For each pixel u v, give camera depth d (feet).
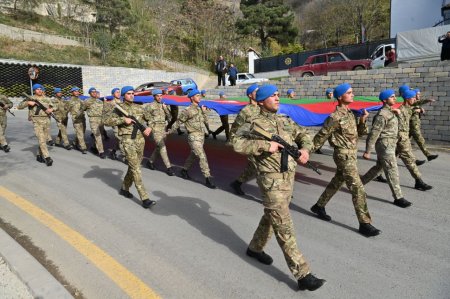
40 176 23.04
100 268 11.66
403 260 12.14
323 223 15.46
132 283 10.82
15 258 11.72
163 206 17.54
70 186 20.77
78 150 32.91
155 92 24.11
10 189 20.08
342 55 61.00
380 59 58.03
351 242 13.55
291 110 20.77
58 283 10.42
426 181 21.79
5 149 31.09
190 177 23.20
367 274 11.26
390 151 17.43
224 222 15.53
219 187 21.01
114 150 29.07
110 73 98.48
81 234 14.20
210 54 148.97
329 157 29.53
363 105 24.36
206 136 39.83
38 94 26.22
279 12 135.23
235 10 164.14
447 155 29.66
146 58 122.72
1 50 92.12
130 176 18.26
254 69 103.71
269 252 12.75
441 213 16.49
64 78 89.76
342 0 129.08
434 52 45.06
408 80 36.76
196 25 144.97
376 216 16.21
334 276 11.17
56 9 131.44
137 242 13.52
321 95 43.96
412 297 10.05
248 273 11.34
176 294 10.25
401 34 47.37
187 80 75.77
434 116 35.19
